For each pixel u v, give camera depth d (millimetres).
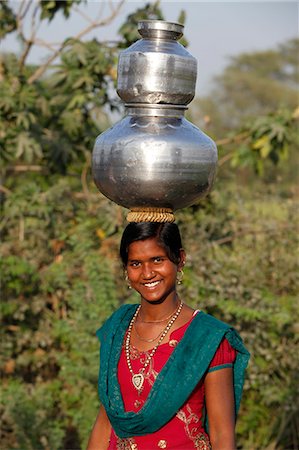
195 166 2631
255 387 5859
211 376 2805
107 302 5617
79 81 6234
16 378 6121
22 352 6164
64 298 5969
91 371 5605
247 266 6023
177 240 2814
